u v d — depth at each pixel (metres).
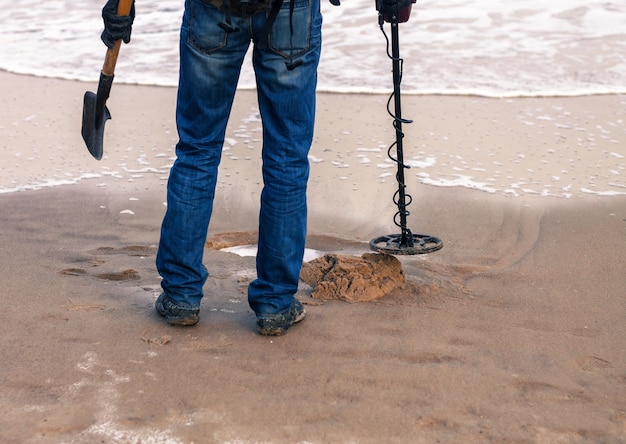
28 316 2.93
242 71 7.70
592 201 4.35
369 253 3.38
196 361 2.64
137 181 4.71
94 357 2.65
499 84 7.02
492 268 3.52
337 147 5.30
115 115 6.15
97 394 2.42
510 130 5.72
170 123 5.96
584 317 3.01
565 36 8.53
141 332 2.85
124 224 4.05
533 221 4.07
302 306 2.98
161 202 4.39
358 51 8.15
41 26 9.82
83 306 3.04
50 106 6.45
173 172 2.89
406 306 3.12
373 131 5.67
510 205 4.30
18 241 3.73
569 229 3.95
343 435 2.23
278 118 2.77
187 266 2.88
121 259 3.58
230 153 5.20
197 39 2.71
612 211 4.19
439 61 7.74
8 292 3.13
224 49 2.72
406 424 2.29
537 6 9.62
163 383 2.49
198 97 2.78
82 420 2.27
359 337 2.84
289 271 2.84
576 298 3.18
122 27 2.78
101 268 3.45
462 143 5.41
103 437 2.20
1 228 3.91
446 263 3.57
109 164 5.02
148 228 4.01
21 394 2.40
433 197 4.43
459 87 6.91
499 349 2.76
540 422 2.31
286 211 2.80
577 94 6.70
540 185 4.62
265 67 2.72
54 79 7.43
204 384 2.50
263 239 2.83
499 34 8.64
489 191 4.52
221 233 4.00
